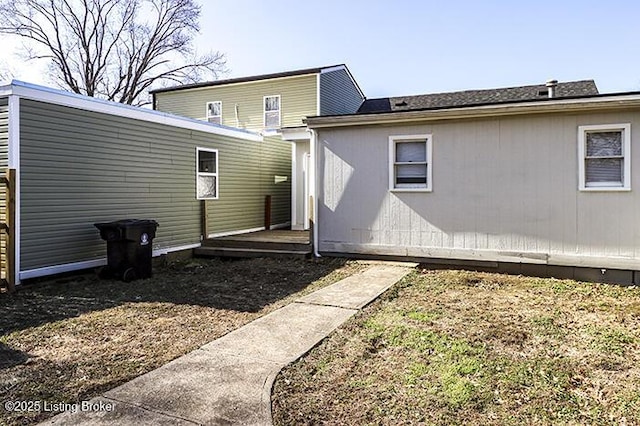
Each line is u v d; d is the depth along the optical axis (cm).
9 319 501
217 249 955
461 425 265
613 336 428
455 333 436
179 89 1769
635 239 677
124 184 807
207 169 1016
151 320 494
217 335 436
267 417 270
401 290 637
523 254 746
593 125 695
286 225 1328
